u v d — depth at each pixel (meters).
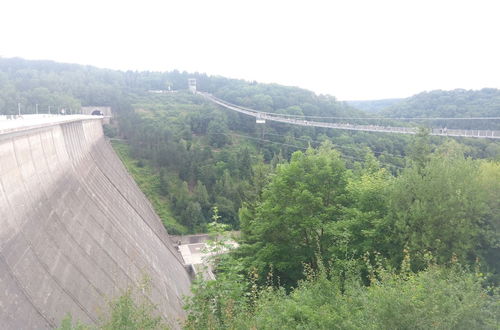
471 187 21.53
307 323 12.52
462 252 20.09
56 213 26.14
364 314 11.20
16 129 22.41
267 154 109.12
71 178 34.38
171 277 38.38
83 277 23.09
